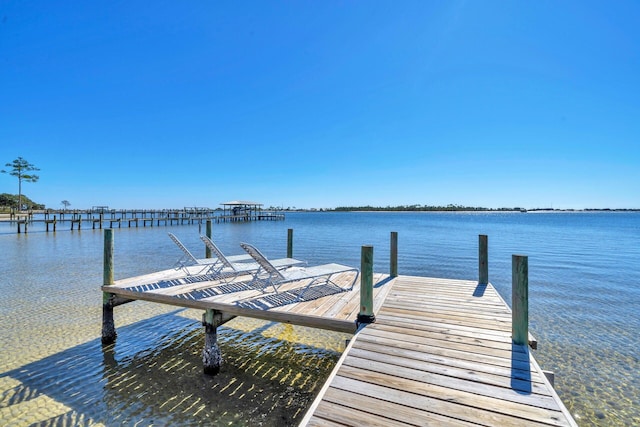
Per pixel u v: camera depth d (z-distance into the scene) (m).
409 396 2.16
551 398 2.12
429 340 3.13
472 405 2.05
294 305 4.20
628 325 6.01
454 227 34.44
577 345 5.16
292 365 4.48
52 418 3.16
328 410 2.01
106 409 3.34
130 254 14.70
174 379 4.04
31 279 9.35
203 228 34.00
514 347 2.96
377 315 3.87
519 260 3.04
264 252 15.53
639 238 22.28
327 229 31.61
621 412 3.50
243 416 3.29
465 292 4.98
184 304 4.40
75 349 4.80
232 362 4.54
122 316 6.28
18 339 5.08
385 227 34.56
